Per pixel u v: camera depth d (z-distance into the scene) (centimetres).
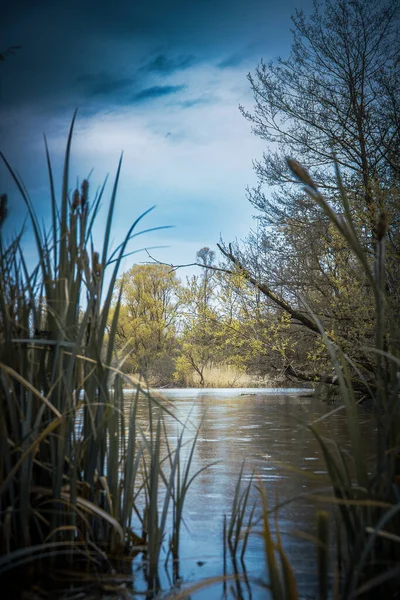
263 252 1151
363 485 175
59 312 222
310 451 471
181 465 409
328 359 948
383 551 174
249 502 296
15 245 220
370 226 854
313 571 196
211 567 203
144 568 200
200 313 1041
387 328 559
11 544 197
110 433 222
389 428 179
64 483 215
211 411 941
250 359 1120
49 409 216
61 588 179
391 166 1023
